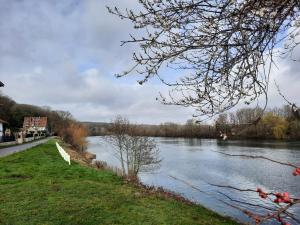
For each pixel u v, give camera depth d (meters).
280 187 25.69
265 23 4.32
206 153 53.94
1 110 112.56
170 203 15.11
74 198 14.71
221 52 4.62
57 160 29.53
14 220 11.84
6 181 18.03
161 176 31.91
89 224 11.66
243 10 4.21
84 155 49.50
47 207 13.30
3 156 31.67
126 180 20.25
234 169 35.97
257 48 4.53
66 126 96.12
